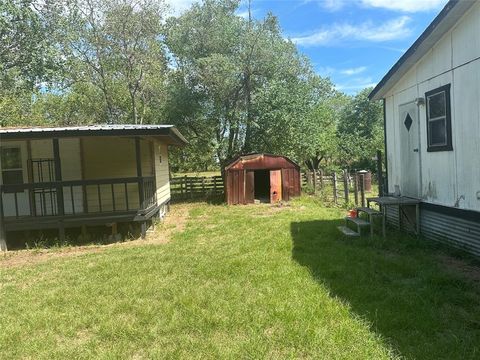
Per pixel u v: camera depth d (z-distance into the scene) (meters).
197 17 22.00
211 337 4.15
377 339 3.87
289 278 5.90
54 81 21.09
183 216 14.64
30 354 4.05
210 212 15.45
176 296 5.42
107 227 11.65
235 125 21.45
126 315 4.92
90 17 23.02
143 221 10.38
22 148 11.25
